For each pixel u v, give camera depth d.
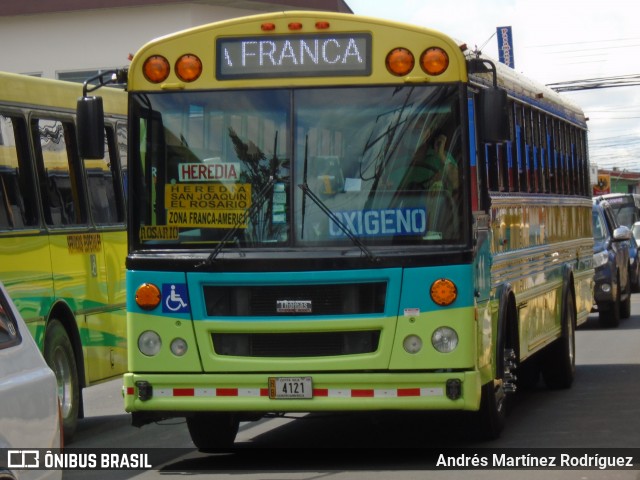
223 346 9.43
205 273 9.40
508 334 11.32
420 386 9.22
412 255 9.27
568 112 15.99
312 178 9.45
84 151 9.59
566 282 14.88
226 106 9.62
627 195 44.28
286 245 9.39
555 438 10.97
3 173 11.41
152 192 9.64
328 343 9.31
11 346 6.09
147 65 9.74
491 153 10.78
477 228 9.66
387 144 9.44
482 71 9.61
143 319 9.52
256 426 12.48
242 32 9.66
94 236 13.07
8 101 11.66
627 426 11.66
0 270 11.09
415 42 9.49
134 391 9.48
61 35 34.03
